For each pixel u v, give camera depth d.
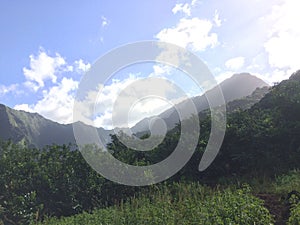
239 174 14.49
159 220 7.64
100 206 13.28
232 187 11.25
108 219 9.08
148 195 11.95
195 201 9.10
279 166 13.80
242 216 6.60
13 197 13.04
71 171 14.24
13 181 13.59
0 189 13.41
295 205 6.79
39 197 13.64
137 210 9.16
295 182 10.14
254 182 12.06
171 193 11.93
